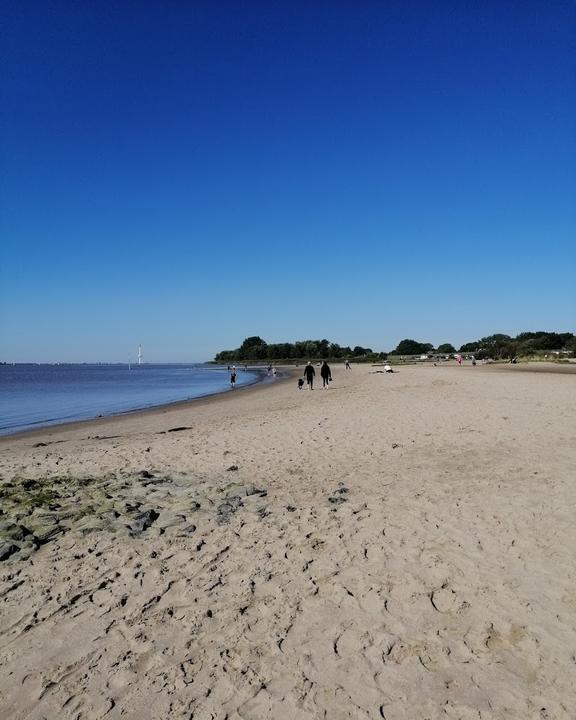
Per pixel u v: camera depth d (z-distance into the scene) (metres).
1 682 3.32
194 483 7.98
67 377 86.25
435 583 4.27
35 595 4.43
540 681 3.04
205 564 4.89
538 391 20.69
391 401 20.08
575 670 3.11
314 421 14.83
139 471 9.11
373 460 9.00
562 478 6.96
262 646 3.55
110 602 4.25
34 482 8.14
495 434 10.71
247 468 8.94
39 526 6.00
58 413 24.20
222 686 3.17
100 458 10.62
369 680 3.15
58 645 3.69
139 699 3.10
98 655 3.55
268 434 12.72
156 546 5.37
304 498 6.86
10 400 33.00
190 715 2.94
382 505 6.33
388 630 3.65
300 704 2.98
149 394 38.16
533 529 5.24
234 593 4.30
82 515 6.39
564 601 3.87
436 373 44.94
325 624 3.78
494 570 4.43
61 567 4.95
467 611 3.83
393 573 4.50
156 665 3.41
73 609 4.17
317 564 4.76
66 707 3.06
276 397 27.69
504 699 2.92
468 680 3.09
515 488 6.67
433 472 7.83
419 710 2.88
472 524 5.50
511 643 3.42
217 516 6.21
